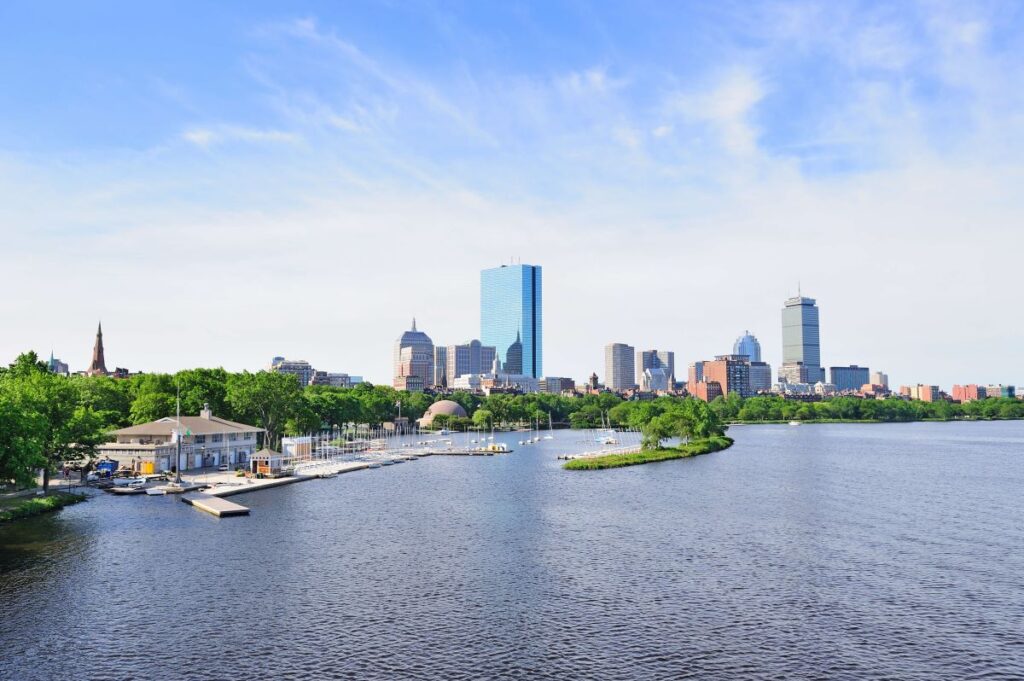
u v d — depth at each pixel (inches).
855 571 3909.9
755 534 4830.2
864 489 6958.7
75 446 6850.4
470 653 2783.0
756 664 2699.3
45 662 2682.1
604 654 2780.5
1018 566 4010.8
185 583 3627.0
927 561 4124.0
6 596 3398.1
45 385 7377.0
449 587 3595.0
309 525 5098.4
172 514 5408.5
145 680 2539.4
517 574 3828.7
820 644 2891.2
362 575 3791.8
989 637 2972.4
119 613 3186.5
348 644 2861.7
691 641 2913.4
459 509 5816.9
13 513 5157.5
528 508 5866.1
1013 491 6830.7
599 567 3971.5
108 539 4547.2
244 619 3127.5
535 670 2637.8
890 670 2657.5
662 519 5369.1
